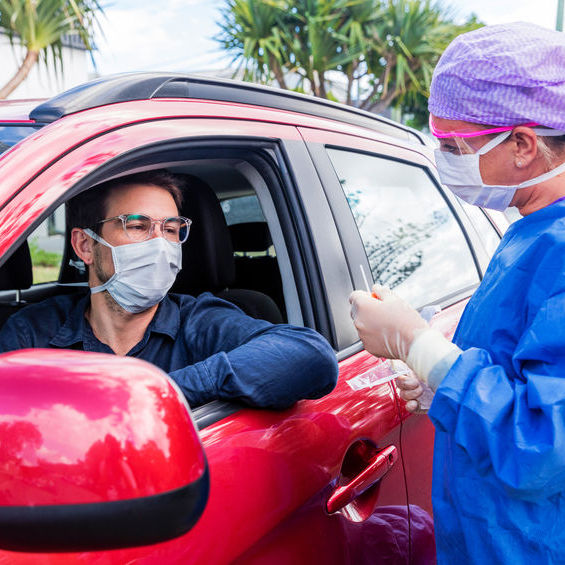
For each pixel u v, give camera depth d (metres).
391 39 14.55
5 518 0.71
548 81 1.09
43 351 0.81
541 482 0.98
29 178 1.06
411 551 1.68
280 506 1.20
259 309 2.06
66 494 0.70
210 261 2.04
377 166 2.06
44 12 9.64
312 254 1.59
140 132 1.26
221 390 1.27
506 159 1.16
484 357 1.09
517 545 1.10
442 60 1.20
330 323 1.58
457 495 1.18
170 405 0.75
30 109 1.67
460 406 1.04
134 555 0.94
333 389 1.43
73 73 14.88
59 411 0.72
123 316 1.56
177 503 0.72
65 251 2.37
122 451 0.70
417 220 2.20
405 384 1.51
